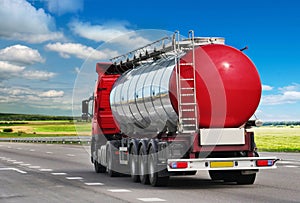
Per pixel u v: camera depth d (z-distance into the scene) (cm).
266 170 2109
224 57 1532
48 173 2211
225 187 1580
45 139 7544
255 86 1537
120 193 1452
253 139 1541
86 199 1325
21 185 1706
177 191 1489
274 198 1286
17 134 10825
